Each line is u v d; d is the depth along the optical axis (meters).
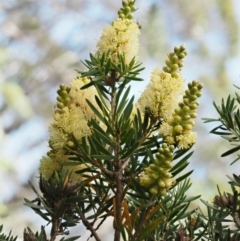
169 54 0.58
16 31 3.79
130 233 0.55
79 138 0.57
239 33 3.54
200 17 3.57
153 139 0.57
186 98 0.56
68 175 0.59
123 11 0.60
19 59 3.72
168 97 0.57
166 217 0.58
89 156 0.57
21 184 3.28
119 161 0.56
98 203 0.60
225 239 0.58
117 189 0.56
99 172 0.58
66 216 0.60
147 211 0.55
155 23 3.44
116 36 0.58
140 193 0.55
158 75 0.57
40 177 0.59
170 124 0.56
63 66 3.83
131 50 0.58
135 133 0.57
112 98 0.58
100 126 0.59
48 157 0.60
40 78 3.74
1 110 3.42
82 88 0.58
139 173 0.57
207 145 2.87
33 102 3.67
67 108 0.57
